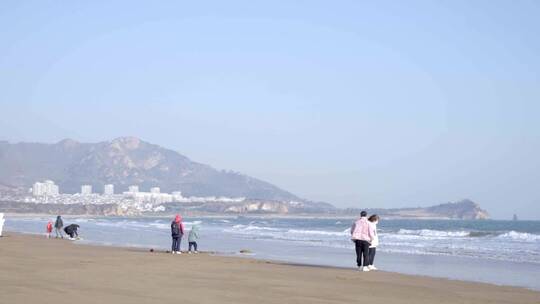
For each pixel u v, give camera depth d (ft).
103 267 65.72
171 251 99.96
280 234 214.07
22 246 103.40
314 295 47.80
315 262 88.38
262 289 50.26
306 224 478.59
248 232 237.45
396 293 51.62
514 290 56.59
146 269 65.00
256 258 95.55
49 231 152.35
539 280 69.87
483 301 48.62
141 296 43.29
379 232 249.55
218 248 124.88
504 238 189.47
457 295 51.93
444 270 81.41
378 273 68.85
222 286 51.39
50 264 67.62
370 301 45.85
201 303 41.14
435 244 149.89
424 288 56.18
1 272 56.13
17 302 38.47
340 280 60.23
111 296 42.63
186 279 56.03
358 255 71.72
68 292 43.62
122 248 110.11
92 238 162.61
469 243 155.53
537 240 172.04
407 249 127.95
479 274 76.33
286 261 88.99
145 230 239.30
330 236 196.75
